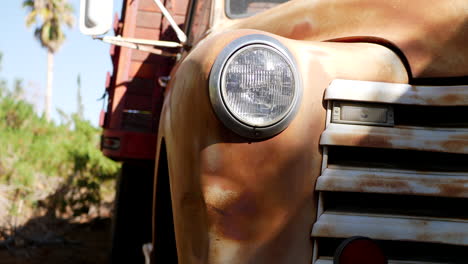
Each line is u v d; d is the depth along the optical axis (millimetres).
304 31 1923
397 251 1628
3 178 5875
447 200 1634
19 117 7766
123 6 3879
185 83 1705
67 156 6438
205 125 1605
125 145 3316
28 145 6426
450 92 1643
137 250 3479
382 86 1651
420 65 1694
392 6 1794
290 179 1604
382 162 1645
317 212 1614
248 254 1585
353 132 1622
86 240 5488
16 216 5164
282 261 1593
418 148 1622
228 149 1591
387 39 1753
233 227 1588
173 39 3865
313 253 1609
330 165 1626
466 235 1596
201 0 2746
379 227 1594
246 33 1631
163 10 2506
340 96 1629
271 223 1594
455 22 1718
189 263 1672
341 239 1623
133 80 3654
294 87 1600
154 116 3523
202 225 1621
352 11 1849
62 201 5875
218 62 1588
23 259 4508
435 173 1619
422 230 1596
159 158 2074
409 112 1669
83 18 2037
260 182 1594
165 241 2205
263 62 1587
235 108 1566
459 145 1615
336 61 1686
